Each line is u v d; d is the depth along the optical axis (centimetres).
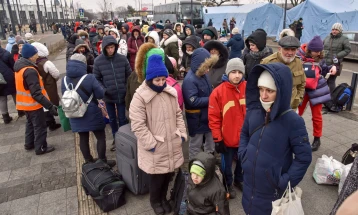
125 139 306
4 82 536
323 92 384
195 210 242
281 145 189
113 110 433
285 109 187
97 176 304
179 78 506
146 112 255
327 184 331
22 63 391
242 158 216
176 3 2467
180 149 276
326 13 1620
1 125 574
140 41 749
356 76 561
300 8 1784
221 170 294
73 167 398
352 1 1702
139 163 277
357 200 82
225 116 288
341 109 569
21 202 324
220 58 375
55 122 545
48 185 356
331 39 566
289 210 182
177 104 272
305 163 188
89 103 346
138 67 290
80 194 336
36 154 439
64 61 1403
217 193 235
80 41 647
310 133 473
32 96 388
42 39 2731
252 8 2406
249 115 210
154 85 247
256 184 203
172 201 297
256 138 199
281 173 195
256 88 200
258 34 389
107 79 411
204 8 2694
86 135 364
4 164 413
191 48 459
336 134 465
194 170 231
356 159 135
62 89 350
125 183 322
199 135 346
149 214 295
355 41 1177
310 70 379
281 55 318
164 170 267
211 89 336
